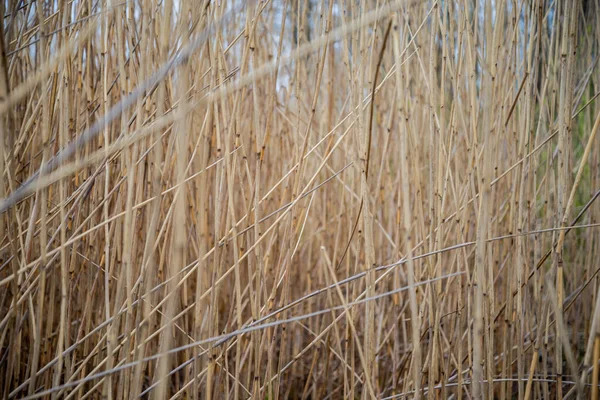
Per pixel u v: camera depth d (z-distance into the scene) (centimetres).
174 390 138
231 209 89
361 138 84
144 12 82
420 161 155
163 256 103
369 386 87
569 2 94
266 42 160
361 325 152
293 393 159
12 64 97
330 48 155
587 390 113
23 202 104
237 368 93
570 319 153
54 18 100
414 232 152
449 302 120
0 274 110
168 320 70
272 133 170
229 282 144
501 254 134
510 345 105
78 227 95
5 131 92
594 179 140
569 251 159
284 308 91
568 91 93
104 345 109
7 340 116
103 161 97
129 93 99
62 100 86
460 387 95
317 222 179
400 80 73
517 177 102
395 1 71
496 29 104
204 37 66
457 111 102
